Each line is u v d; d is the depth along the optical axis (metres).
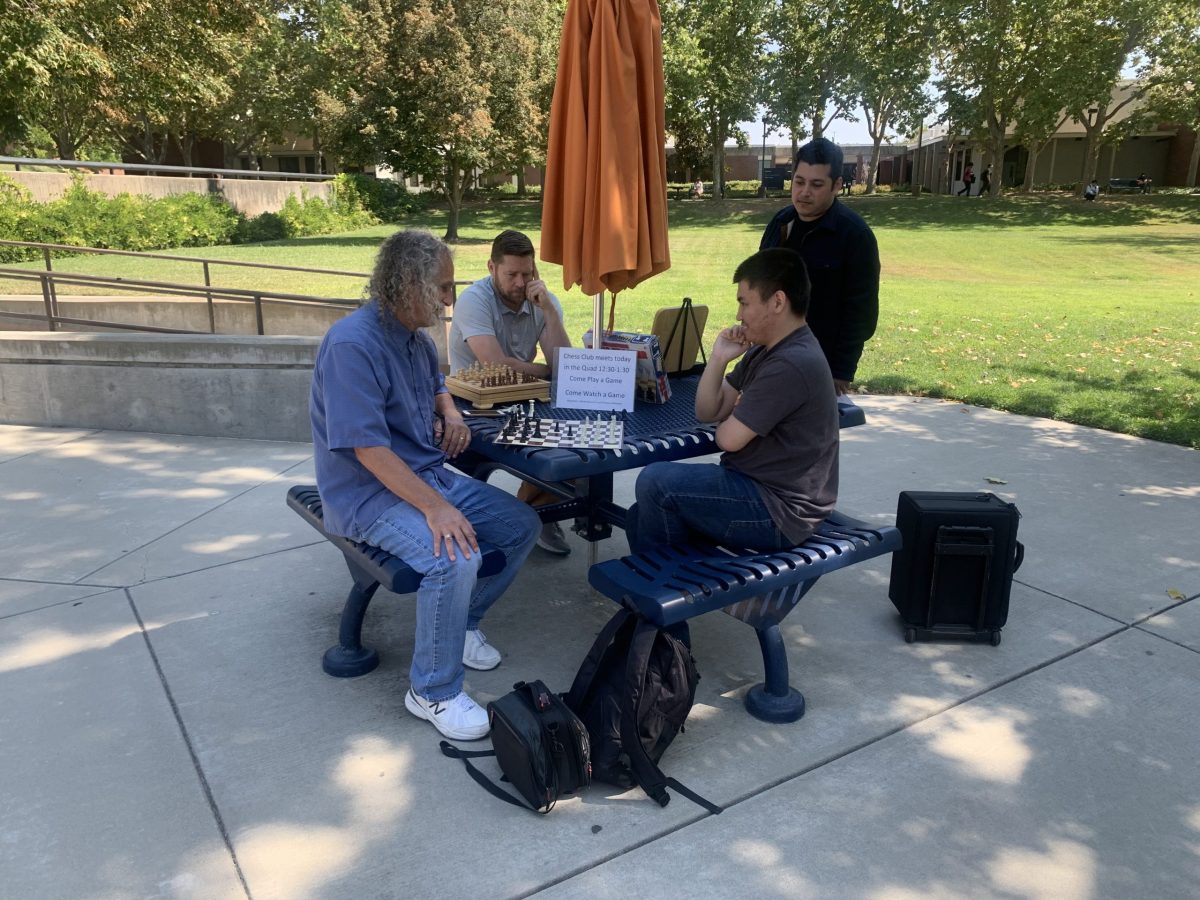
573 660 3.33
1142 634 3.49
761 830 2.41
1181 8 34.16
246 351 6.02
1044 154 50.25
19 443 6.02
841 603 3.80
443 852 2.32
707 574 2.69
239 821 2.43
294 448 5.98
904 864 2.28
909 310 12.47
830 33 38.03
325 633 3.49
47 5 15.55
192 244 22.02
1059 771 2.66
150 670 3.20
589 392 3.55
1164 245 23.98
